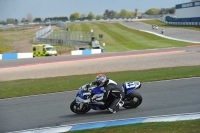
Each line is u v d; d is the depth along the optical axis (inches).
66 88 2486.5
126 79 2775.6
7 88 2753.4
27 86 2773.1
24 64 4916.3
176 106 1668.3
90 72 3722.9
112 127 1315.2
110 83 1573.6
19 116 1708.9
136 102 1665.8
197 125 1222.3
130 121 1427.2
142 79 2674.7
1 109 1916.8
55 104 1951.3
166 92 2062.0
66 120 1549.0
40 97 2224.4
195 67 3280.0
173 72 2950.3
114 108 1572.3
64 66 4370.1
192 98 1834.4
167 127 1234.0
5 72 4124.0
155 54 5201.8
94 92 1563.7
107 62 4512.8
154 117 1467.8
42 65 4640.8
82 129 1370.6
